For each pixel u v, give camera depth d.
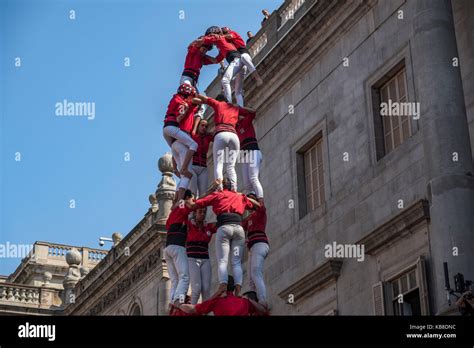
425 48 19.80
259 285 17.98
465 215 18.09
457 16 21.14
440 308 17.62
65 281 46.97
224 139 18.33
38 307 48.34
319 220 24.36
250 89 28.12
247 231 18.88
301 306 24.28
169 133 18.88
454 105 19.17
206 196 18.03
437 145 18.89
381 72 23.14
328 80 25.27
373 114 23.17
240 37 20.06
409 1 22.44
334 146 24.44
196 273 18.25
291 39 26.30
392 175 21.91
